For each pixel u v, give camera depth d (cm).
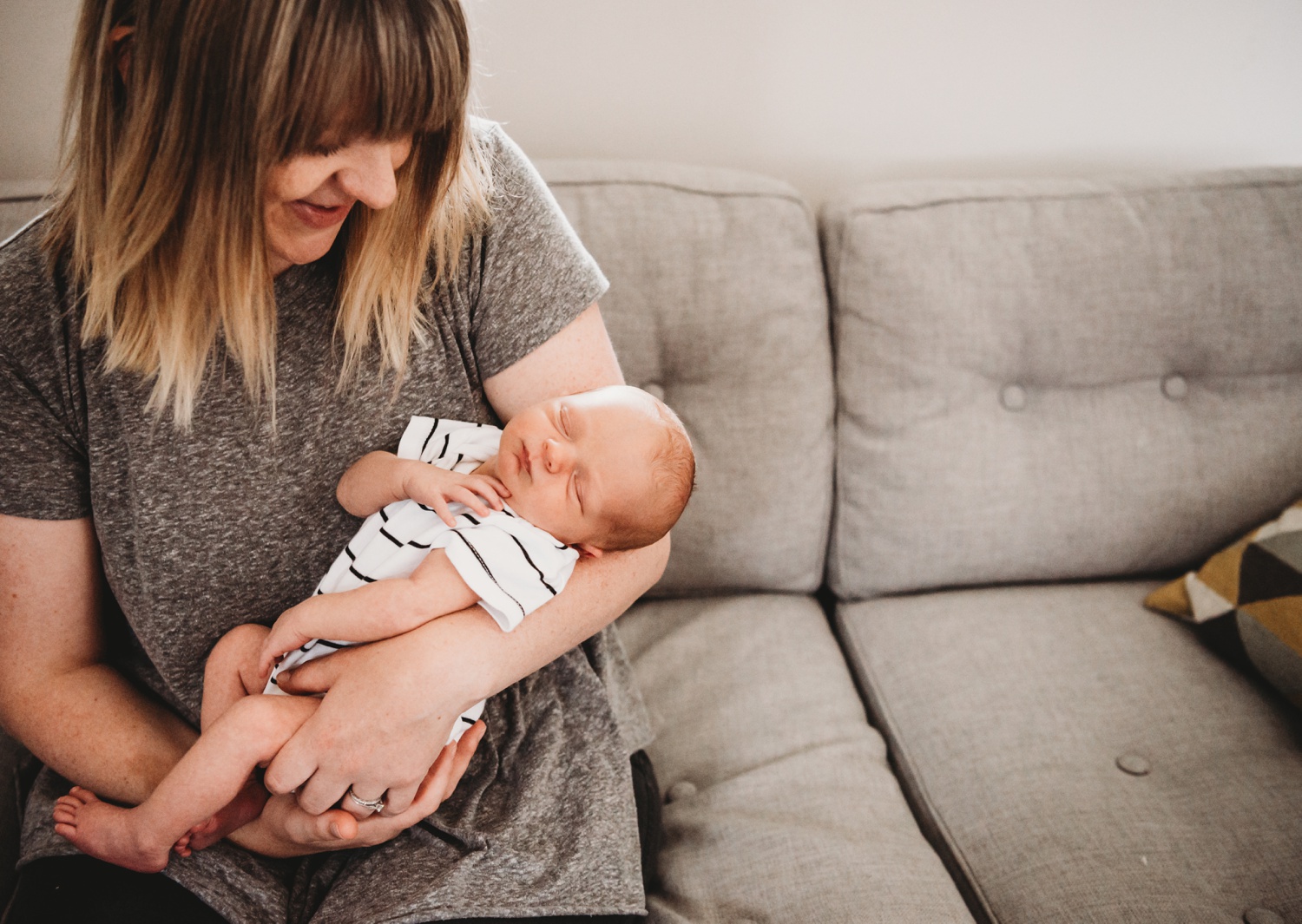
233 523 77
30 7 124
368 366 79
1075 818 105
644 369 131
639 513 83
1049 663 128
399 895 77
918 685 127
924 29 151
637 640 133
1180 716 120
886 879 96
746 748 117
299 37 55
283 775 71
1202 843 102
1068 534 139
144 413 72
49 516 74
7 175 135
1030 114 160
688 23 146
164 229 63
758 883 96
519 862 81
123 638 88
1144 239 137
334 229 69
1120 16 153
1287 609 121
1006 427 138
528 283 84
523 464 81
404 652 72
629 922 83
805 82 153
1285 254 139
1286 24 156
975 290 135
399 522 78
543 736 90
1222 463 140
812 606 143
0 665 78
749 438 133
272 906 77
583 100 150
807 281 135
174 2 56
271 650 74
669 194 131
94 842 75
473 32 66
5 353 69
